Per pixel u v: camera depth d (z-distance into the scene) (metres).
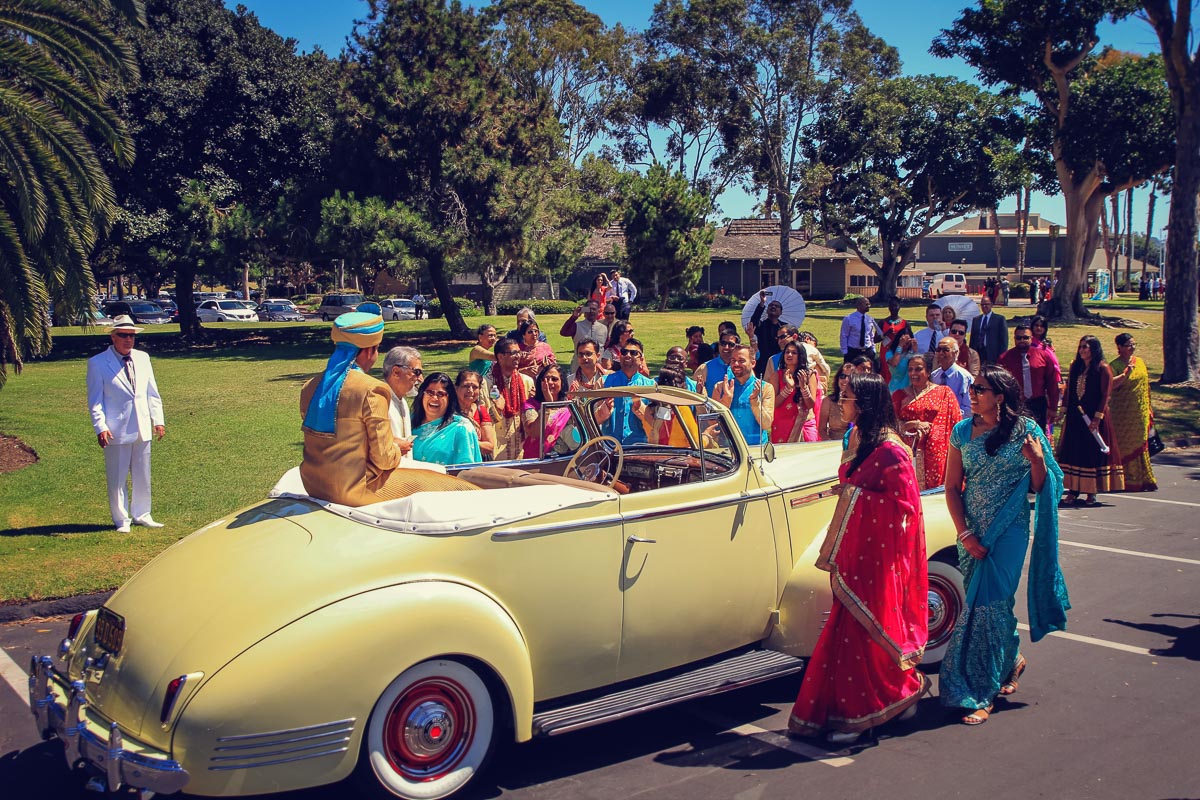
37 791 4.29
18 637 6.29
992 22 29.75
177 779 3.46
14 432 13.34
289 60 31.06
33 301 12.20
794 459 5.70
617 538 4.51
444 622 3.89
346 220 24.73
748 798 4.17
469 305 49.59
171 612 3.85
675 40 48.75
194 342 32.06
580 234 32.00
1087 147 29.89
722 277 60.91
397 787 3.86
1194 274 18.25
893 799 4.14
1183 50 17.73
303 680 3.61
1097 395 10.13
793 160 50.22
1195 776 4.31
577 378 8.77
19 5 11.92
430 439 6.23
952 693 5.02
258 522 4.34
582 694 4.59
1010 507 4.98
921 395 7.67
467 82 26.23
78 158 12.10
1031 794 4.16
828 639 4.72
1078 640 6.21
